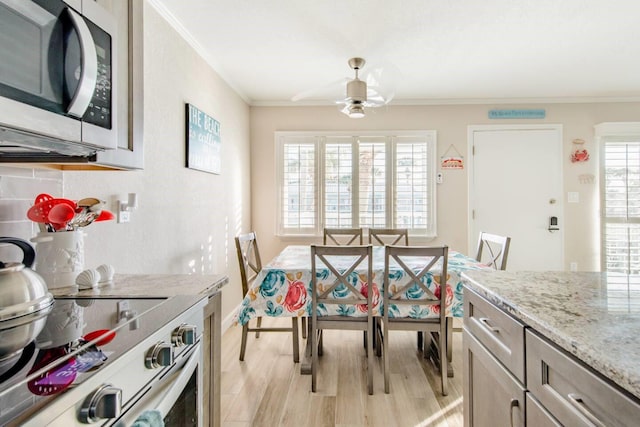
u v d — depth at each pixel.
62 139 0.81
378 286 1.98
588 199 3.74
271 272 2.02
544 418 0.76
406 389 1.97
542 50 2.57
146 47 1.83
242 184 3.59
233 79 3.15
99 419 0.57
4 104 0.65
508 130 3.77
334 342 2.66
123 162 1.14
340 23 2.16
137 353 0.69
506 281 1.19
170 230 2.08
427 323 1.93
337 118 3.86
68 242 1.12
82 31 0.81
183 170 2.25
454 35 2.33
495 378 1.01
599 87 3.40
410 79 3.17
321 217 3.87
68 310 0.90
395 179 3.84
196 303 0.98
